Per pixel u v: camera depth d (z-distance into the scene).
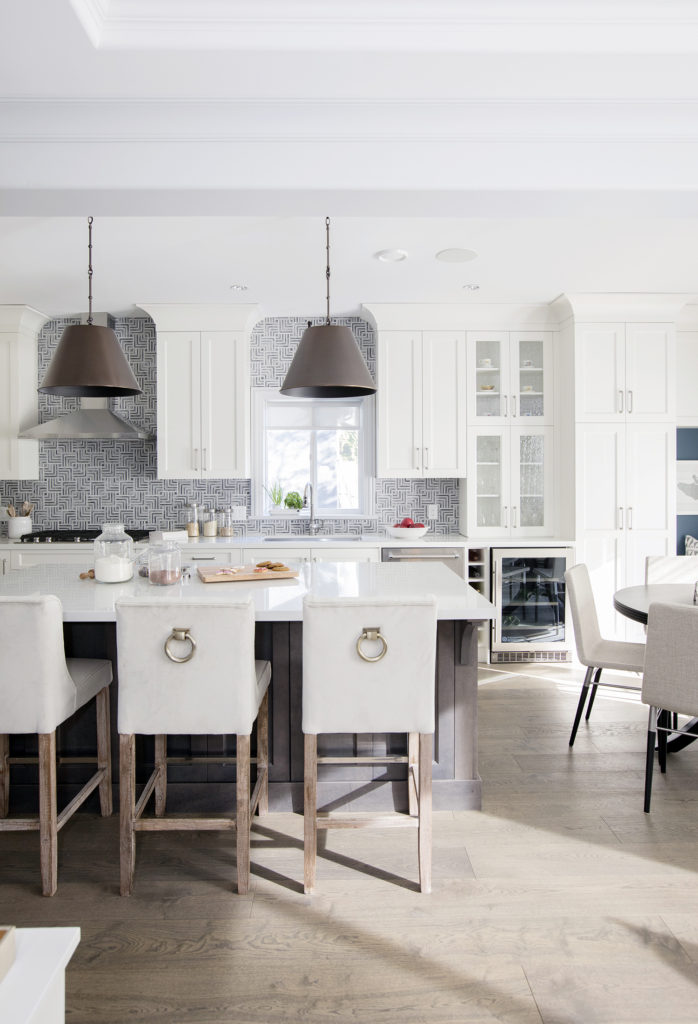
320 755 2.46
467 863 2.12
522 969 1.65
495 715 3.50
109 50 1.77
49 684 1.94
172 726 1.94
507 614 4.50
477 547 4.45
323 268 3.77
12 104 2.03
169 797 2.44
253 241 3.32
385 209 2.32
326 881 2.03
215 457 4.62
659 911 1.88
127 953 1.70
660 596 2.98
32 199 2.20
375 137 2.13
